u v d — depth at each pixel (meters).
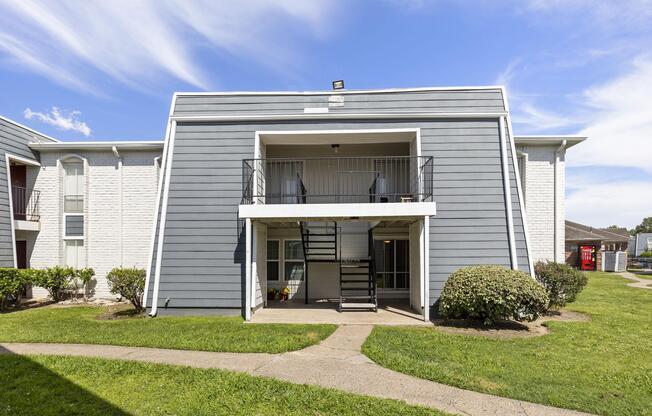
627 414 3.92
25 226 12.04
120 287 9.61
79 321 8.59
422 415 3.82
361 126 10.06
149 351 6.08
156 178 12.55
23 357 5.62
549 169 12.25
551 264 9.84
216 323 8.26
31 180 12.73
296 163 12.38
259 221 9.88
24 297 12.45
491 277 7.70
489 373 5.03
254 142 10.05
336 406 4.02
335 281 12.40
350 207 8.76
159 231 9.66
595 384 4.73
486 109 10.02
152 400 4.18
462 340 6.75
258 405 4.05
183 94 10.41
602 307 10.36
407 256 12.42
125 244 12.48
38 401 4.16
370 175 12.25
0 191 11.22
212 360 5.61
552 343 6.57
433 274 9.14
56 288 11.74
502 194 9.51
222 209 9.73
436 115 9.95
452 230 9.34
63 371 5.04
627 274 24.20
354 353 6.01
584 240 31.86
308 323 8.26
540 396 4.29
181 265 9.51
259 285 10.10
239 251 9.53
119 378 4.81
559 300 9.34
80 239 12.70
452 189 9.55
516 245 9.27
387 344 6.43
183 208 9.76
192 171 9.95
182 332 7.31
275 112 10.28
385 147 12.30
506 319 8.24
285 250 12.59
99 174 12.73
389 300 11.95
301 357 5.79
